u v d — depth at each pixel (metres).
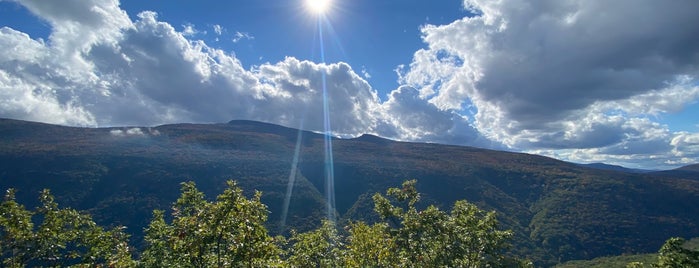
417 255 21.67
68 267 15.54
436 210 23.05
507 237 22.62
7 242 14.81
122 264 15.10
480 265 21.53
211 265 13.50
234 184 13.62
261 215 13.69
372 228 24.94
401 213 24.72
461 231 21.78
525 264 22.56
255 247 13.20
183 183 16.44
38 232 15.50
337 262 24.50
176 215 15.31
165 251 18.28
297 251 24.95
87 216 17.25
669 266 20.61
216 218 13.03
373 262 22.61
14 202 15.25
